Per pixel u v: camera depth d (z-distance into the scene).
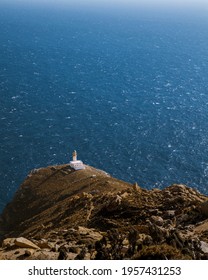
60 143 141.50
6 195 108.06
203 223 34.34
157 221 35.66
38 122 161.50
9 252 27.89
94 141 145.12
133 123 166.12
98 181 71.50
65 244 29.05
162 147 142.12
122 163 129.25
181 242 25.61
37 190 75.31
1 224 69.38
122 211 41.03
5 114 169.38
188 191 44.59
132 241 25.34
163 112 181.62
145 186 117.75
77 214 48.81
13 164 124.44
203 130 160.88
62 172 80.25
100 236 31.58
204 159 134.75
